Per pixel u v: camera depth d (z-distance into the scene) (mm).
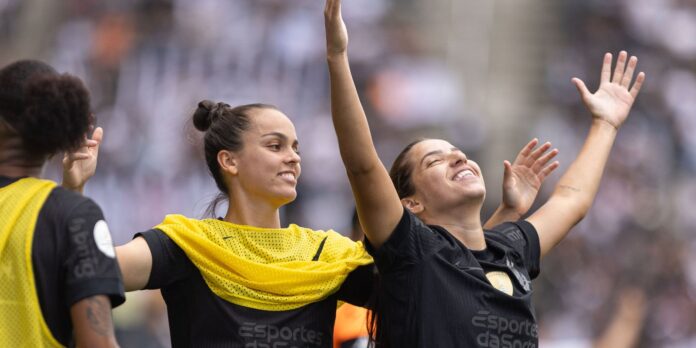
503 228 9891
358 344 10594
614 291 25828
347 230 26234
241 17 30312
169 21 30453
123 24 30734
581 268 26406
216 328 8594
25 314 6953
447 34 31922
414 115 29734
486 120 30562
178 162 27281
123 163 27656
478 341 8758
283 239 9039
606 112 10844
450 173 9539
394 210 8836
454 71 31375
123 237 26812
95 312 6973
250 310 8641
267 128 9055
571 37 33281
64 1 32000
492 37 32438
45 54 31578
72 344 7328
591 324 25047
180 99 28984
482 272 9031
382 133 29219
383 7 31859
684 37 33844
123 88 29625
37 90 7180
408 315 8805
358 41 30562
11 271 6980
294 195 9039
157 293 20250
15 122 7211
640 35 33562
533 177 10703
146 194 27078
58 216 7082
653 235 28953
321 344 8828
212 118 9273
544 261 26156
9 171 7289
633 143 31406
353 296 9312
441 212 9484
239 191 9062
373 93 29766
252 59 29734
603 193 29703
